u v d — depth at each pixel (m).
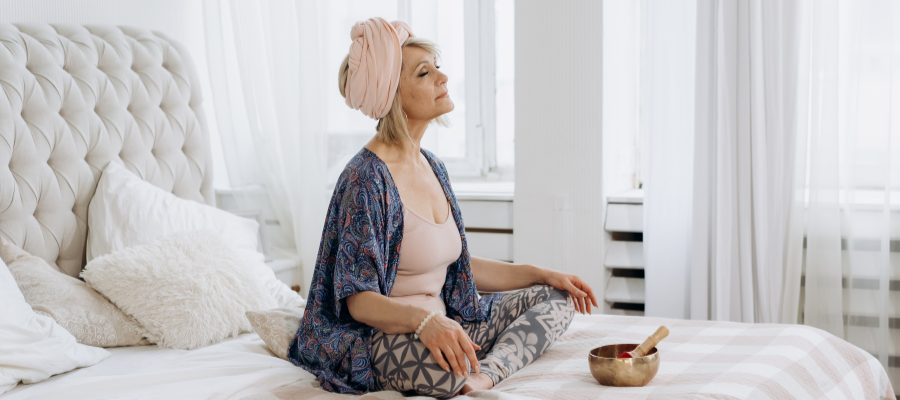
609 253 3.25
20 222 2.31
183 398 1.53
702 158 2.91
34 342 1.78
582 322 2.12
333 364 1.64
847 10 2.75
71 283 2.14
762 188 2.81
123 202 2.52
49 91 2.46
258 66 3.55
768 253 2.84
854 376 1.81
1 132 2.28
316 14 3.45
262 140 3.59
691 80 2.98
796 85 2.77
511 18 3.81
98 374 1.81
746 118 2.82
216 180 3.93
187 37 3.67
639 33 3.54
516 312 1.87
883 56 2.70
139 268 2.15
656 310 3.08
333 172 3.54
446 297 1.89
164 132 2.91
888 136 2.70
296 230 3.56
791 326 1.98
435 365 1.50
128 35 2.93
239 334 2.23
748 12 2.78
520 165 3.26
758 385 1.50
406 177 1.75
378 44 1.69
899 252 2.77
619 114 3.42
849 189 2.77
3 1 2.61
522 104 3.23
